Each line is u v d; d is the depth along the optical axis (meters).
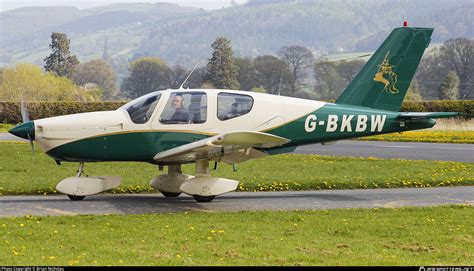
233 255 23.38
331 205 34.25
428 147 70.44
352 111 37.31
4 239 25.27
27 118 39.50
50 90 167.00
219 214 30.97
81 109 117.44
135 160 35.19
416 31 38.03
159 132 34.72
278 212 31.52
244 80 190.75
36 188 37.41
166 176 36.75
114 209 32.44
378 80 37.94
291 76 193.25
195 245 24.80
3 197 35.81
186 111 34.97
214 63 179.25
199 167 35.09
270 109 36.00
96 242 25.03
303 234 26.89
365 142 78.31
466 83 197.50
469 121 101.62
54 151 34.47
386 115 37.72
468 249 24.72
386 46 38.00
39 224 27.91
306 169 48.03
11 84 164.00
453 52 199.75
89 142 34.44
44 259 22.44
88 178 34.97
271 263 22.31
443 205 33.72
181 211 32.25
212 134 35.06
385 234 27.05
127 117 34.69
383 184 41.19
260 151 33.03
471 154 61.94
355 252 24.02
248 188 39.59
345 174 45.09
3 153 58.47
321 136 36.91
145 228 27.56
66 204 33.59
